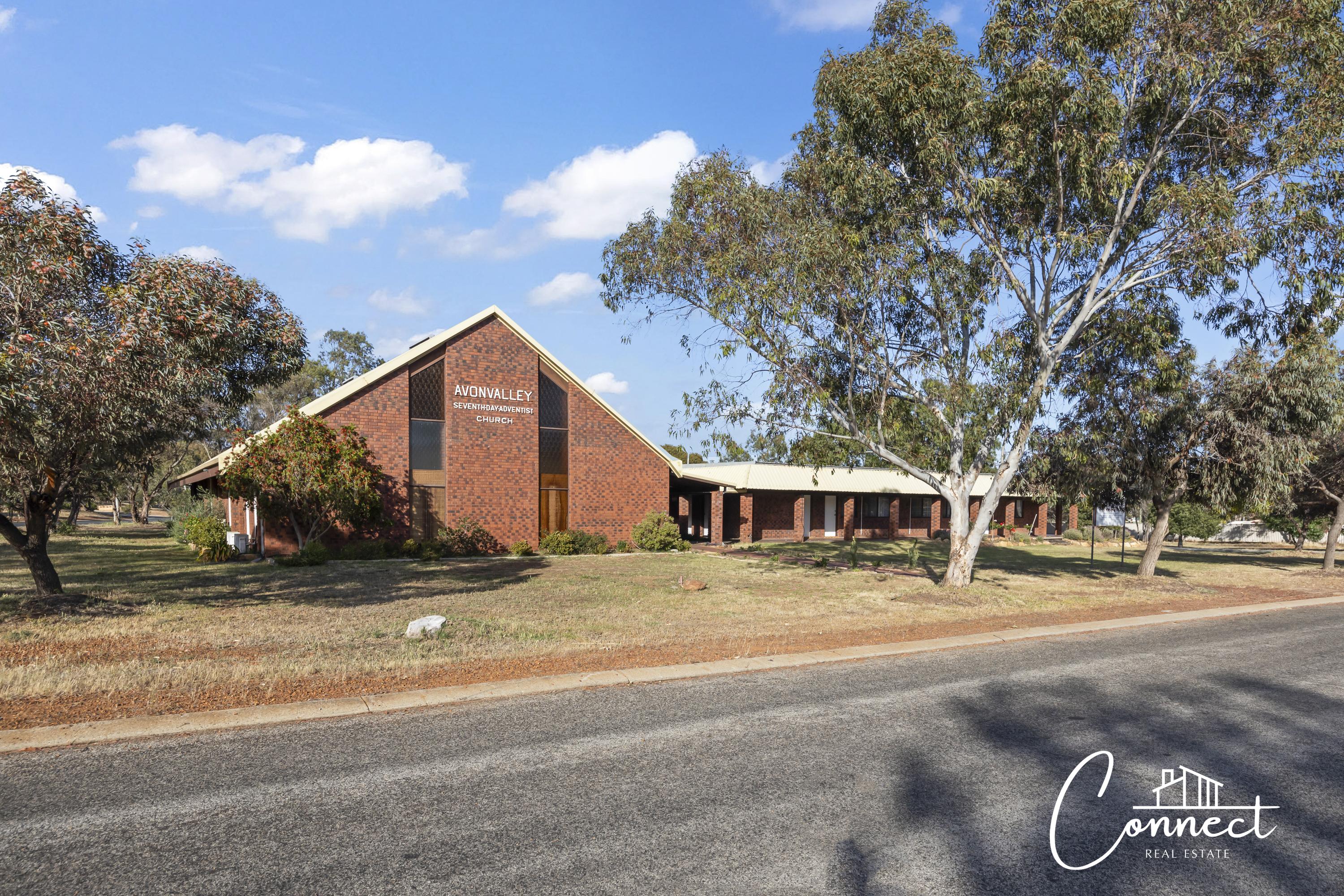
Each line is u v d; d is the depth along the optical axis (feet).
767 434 56.39
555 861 14.30
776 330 52.39
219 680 27.78
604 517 96.53
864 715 24.44
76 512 132.57
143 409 40.19
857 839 15.42
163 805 16.83
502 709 24.86
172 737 21.63
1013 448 57.88
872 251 50.93
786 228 51.31
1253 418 64.23
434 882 13.47
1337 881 14.08
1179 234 49.57
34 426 37.01
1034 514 169.48
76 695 25.57
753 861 14.38
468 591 56.08
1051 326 54.19
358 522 78.38
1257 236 46.68
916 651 35.96
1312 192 47.14
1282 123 47.14
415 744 21.13
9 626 38.52
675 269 54.95
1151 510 74.95
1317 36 43.80
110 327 38.17
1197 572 84.74
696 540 131.34
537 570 72.69
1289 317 50.21
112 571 66.74
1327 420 63.67
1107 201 50.57
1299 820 16.79
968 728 23.20
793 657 33.81
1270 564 98.48
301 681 27.84
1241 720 24.30
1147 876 14.10
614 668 30.81
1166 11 45.83
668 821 16.16
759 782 18.47
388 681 28.17
